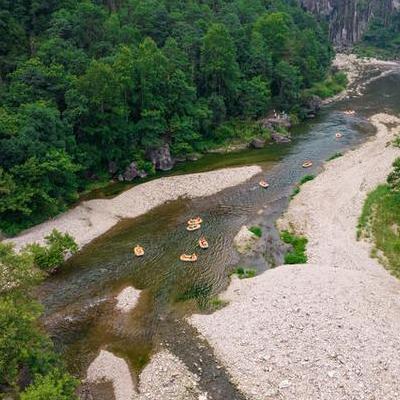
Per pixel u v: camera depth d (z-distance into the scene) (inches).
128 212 2573.8
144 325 1743.4
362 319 1631.4
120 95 2903.5
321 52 5418.3
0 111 2534.5
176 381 1483.8
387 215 2317.9
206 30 4005.9
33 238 2267.5
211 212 2578.7
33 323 1501.0
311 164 3169.3
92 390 1466.5
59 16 3339.1
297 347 1534.2
